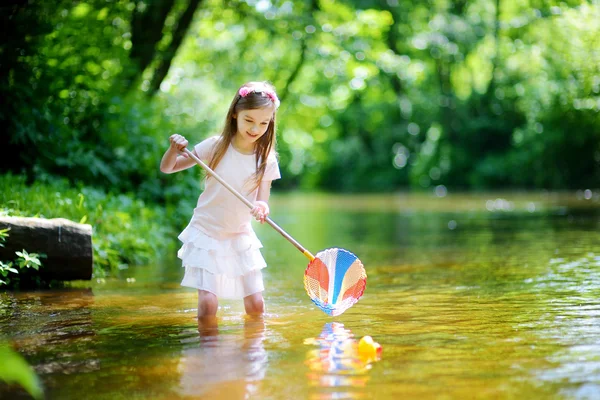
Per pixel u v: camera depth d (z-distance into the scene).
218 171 4.70
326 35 14.48
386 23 15.52
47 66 8.70
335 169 35.38
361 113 32.16
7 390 3.02
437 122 28.89
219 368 3.31
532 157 23.69
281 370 3.25
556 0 18.69
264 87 4.59
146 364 3.39
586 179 22.55
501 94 27.38
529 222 11.60
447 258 7.46
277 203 22.41
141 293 5.56
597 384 2.95
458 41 22.91
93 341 3.88
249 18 14.68
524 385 2.96
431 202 19.89
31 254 5.38
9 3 8.32
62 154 8.48
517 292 5.20
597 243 8.23
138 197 9.29
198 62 17.09
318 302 4.51
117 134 9.30
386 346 3.66
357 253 8.23
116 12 10.63
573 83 21.05
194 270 4.62
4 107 8.08
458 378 3.07
